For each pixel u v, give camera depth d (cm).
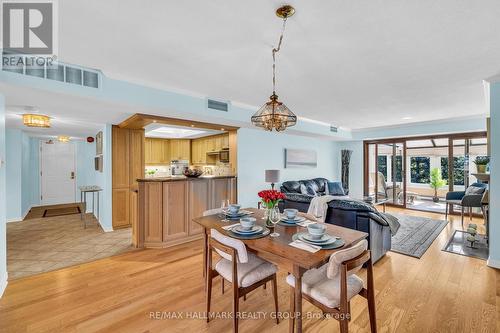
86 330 186
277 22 179
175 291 244
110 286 253
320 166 739
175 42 208
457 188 598
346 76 285
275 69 266
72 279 267
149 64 254
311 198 357
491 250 297
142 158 495
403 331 185
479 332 183
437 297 231
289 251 162
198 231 412
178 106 340
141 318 202
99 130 519
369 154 761
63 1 154
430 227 477
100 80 273
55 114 364
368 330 187
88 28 186
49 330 186
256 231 200
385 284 256
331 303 152
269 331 189
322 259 151
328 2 155
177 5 159
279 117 246
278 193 217
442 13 166
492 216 295
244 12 167
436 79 295
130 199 481
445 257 328
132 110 337
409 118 538
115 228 464
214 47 217
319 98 379
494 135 291
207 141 666
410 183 800
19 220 535
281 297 236
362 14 168
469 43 208
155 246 368
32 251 352
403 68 262
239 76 287
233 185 477
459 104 412
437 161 739
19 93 248
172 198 380
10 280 264
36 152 689
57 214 598
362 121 582
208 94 363
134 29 188
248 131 536
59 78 246
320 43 210
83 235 429
